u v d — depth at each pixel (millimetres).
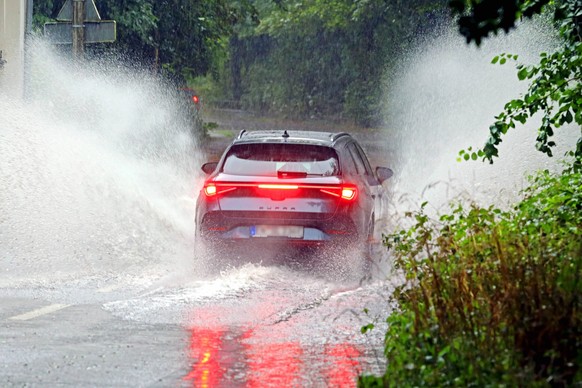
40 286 25297
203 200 27672
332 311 22469
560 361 14109
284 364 17609
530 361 13945
